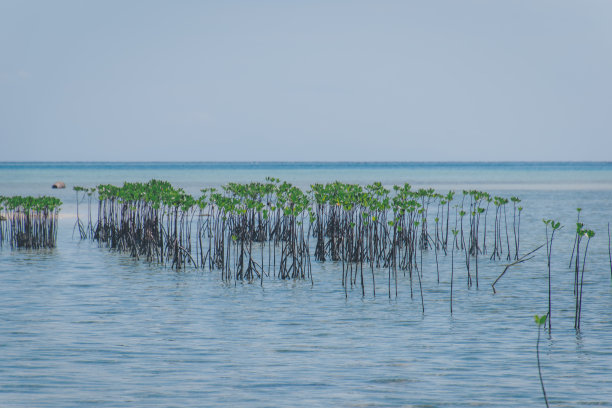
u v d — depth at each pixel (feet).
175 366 76.43
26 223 177.68
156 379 71.92
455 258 161.27
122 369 75.25
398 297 115.44
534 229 222.28
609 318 98.84
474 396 67.10
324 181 609.01
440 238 196.85
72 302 110.22
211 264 145.38
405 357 79.87
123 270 142.72
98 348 83.41
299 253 143.23
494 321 97.45
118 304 108.78
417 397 66.90
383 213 151.33
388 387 69.62
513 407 64.28
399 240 148.05
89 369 75.25
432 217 257.96
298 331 92.07
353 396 67.15
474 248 168.35
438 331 91.86
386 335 89.81
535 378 72.23
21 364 76.59
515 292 119.03
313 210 255.09
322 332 91.50
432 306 107.96
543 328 93.25
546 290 120.67
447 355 80.69
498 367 75.97
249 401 65.77
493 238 199.00
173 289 121.80
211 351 82.43
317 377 72.84
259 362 77.87
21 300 111.45
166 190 155.22
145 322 96.84
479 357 79.77
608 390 68.59
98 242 185.26
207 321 97.60
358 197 143.02
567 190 469.98
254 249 173.58
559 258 159.12
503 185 555.69
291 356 80.33
